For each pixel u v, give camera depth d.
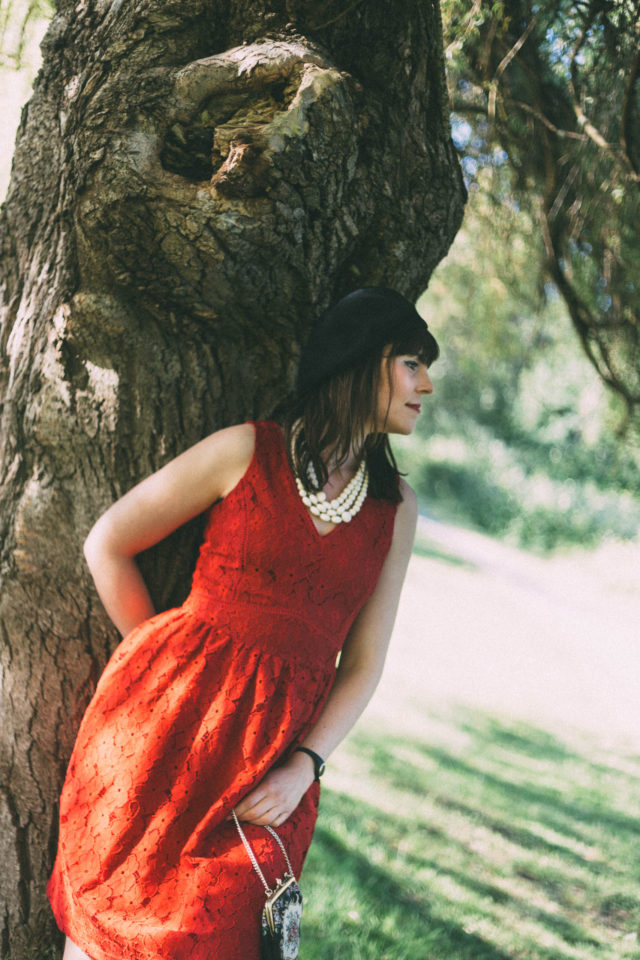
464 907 3.37
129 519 1.87
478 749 5.84
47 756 2.12
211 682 1.77
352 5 1.90
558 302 4.63
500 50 3.12
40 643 2.09
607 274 3.63
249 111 1.81
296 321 2.06
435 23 2.03
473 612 11.23
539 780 5.40
